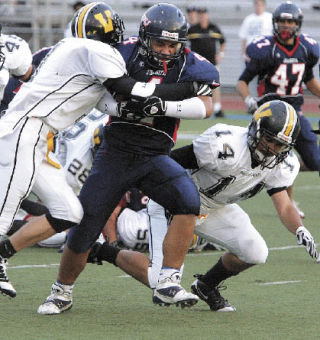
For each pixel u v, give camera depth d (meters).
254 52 30.11
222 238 18.09
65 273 17.69
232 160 17.19
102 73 16.11
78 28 17.31
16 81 24.05
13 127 16.39
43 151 16.66
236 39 74.94
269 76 30.25
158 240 18.19
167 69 16.91
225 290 20.33
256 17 56.72
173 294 16.59
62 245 25.12
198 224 18.12
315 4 75.50
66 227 16.81
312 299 19.44
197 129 53.59
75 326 16.67
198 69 16.92
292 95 30.28
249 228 18.05
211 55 56.34
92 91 16.69
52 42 69.62
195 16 58.09
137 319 17.42
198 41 56.03
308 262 23.67
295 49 29.98
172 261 16.83
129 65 16.92
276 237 27.20
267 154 17.22
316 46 30.28
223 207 18.12
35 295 19.41
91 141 23.12
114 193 17.27
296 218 18.72
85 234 17.25
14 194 16.48
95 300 19.14
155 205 18.36
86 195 17.22
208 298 18.34
